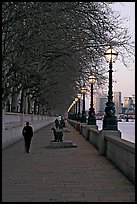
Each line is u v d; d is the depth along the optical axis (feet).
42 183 34.76
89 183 34.81
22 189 31.76
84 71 95.35
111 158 51.93
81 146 84.43
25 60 72.79
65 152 68.85
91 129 90.89
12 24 64.64
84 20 66.33
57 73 106.83
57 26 65.36
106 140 59.26
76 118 213.46
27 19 63.00
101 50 73.31
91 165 48.67
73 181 35.91
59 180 36.52
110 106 59.72
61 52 75.31
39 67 88.63
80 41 71.46
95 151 71.05
